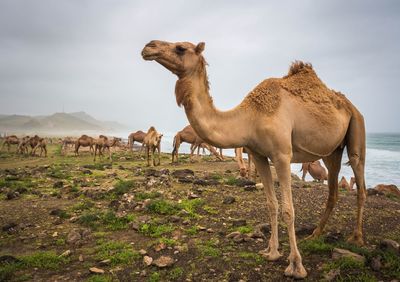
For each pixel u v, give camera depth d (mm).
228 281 4336
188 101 4504
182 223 6883
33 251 5652
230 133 4633
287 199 4500
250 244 5625
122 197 9172
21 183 11609
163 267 4734
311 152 5105
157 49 4449
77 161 22344
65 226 6973
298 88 5055
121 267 4859
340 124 5242
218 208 7977
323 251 5129
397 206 8523
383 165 30891
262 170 5125
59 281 4480
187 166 18125
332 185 5836
